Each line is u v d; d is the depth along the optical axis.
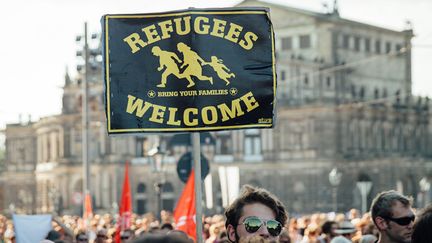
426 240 15.55
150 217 76.81
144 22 24.44
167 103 24.30
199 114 24.23
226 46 24.28
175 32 24.33
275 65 24.30
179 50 24.30
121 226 44.81
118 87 24.41
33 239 42.38
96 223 67.19
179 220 39.09
